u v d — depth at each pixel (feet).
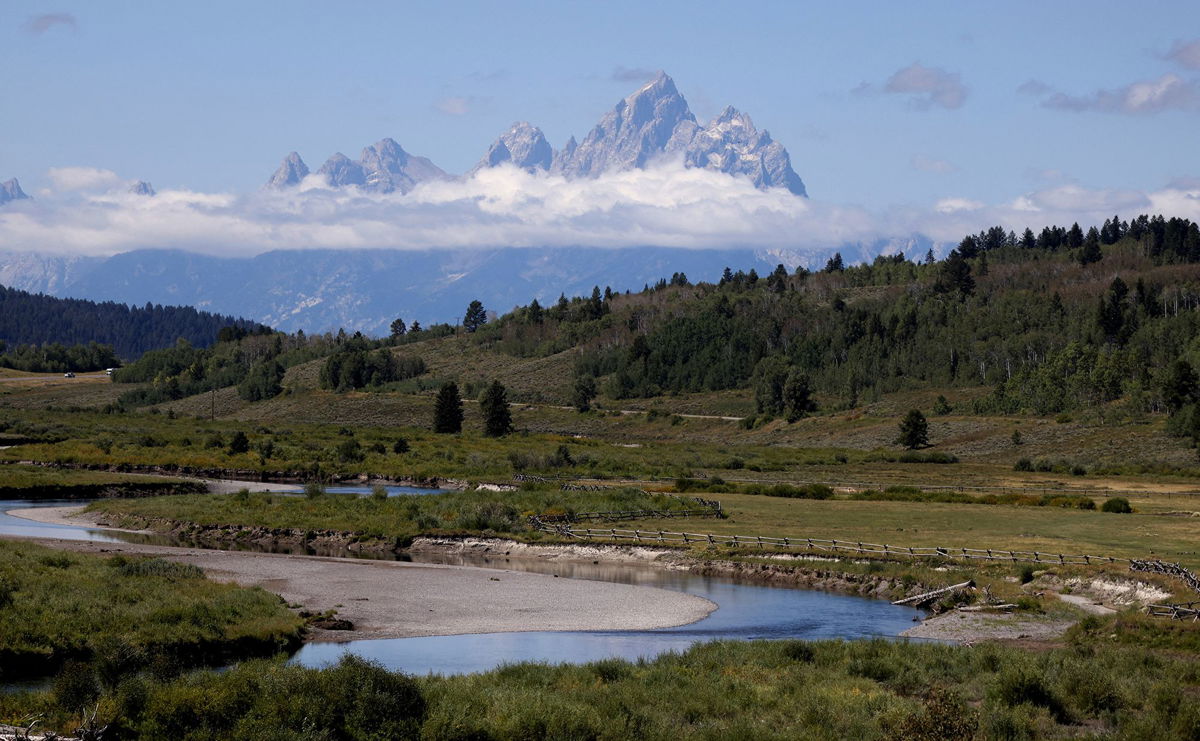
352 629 335.67
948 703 217.97
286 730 202.90
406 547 550.36
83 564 376.07
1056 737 215.72
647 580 458.91
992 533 545.44
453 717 213.25
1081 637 321.73
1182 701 223.51
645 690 246.27
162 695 213.05
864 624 362.53
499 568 486.79
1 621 274.98
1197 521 598.75
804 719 225.15
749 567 476.54
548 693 238.27
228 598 336.90
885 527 574.56
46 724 207.92
